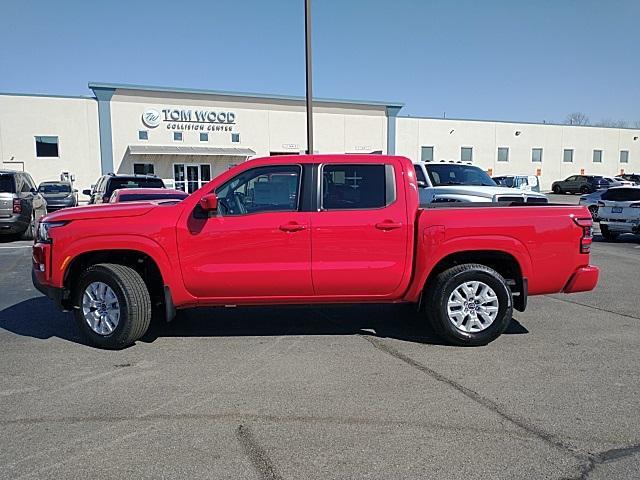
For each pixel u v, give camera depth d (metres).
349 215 5.14
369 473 3.01
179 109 33.44
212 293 5.21
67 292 5.32
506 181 21.98
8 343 5.41
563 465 3.10
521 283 5.28
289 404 3.93
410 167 5.30
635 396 4.08
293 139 36.38
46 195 23.56
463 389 4.20
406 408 3.86
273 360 4.89
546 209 5.23
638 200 14.80
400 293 5.33
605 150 50.94
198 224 5.07
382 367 4.70
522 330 5.88
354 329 5.92
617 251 12.91
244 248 5.09
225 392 4.16
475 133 43.69
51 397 4.06
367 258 5.17
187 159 33.97
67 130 31.36
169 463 3.12
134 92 32.44
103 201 14.53
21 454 3.22
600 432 3.50
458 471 3.03
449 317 5.22
